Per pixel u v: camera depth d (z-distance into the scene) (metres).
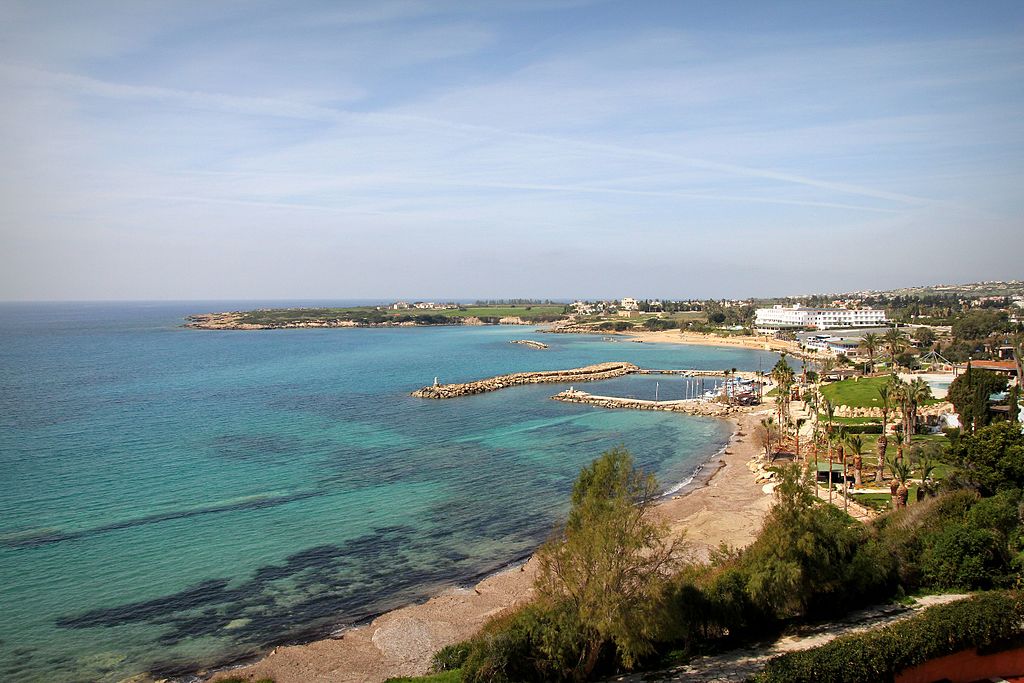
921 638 29.56
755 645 34.88
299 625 44.00
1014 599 31.75
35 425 108.56
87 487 73.00
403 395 147.62
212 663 39.50
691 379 183.25
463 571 52.84
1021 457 49.81
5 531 59.50
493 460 88.81
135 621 44.28
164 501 68.44
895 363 164.00
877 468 72.38
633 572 31.83
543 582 33.97
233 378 172.75
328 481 76.94
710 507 68.31
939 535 41.22
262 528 61.50
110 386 155.75
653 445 101.62
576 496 34.69
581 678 32.50
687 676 31.77
